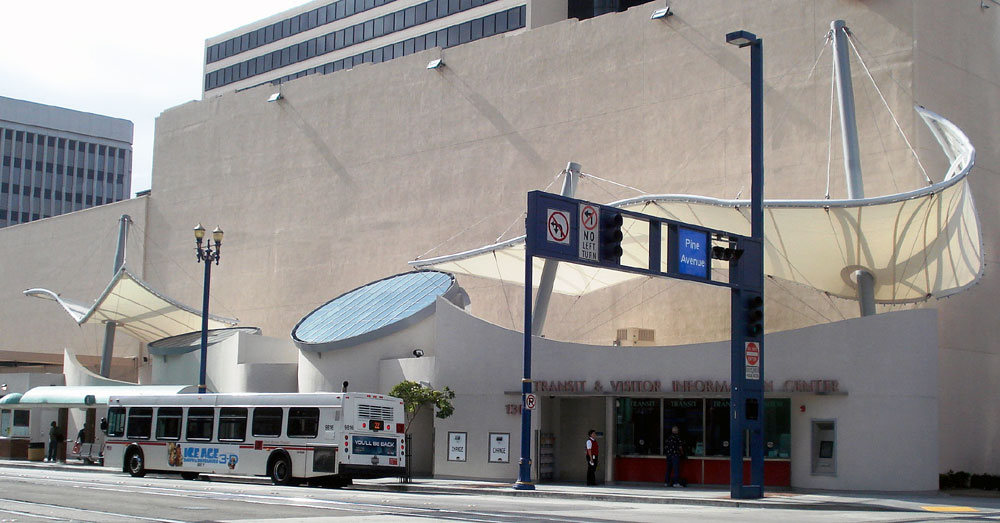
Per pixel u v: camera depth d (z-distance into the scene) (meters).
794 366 32.66
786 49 43.66
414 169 56.81
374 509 20.98
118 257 70.19
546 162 50.72
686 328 44.69
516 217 51.47
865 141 41.16
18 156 159.75
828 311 41.22
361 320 45.38
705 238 27.38
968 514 23.69
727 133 44.66
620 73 48.69
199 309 68.12
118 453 37.28
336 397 31.75
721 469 34.31
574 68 50.47
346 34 78.62
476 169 53.75
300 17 82.88
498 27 67.19
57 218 82.12
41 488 26.55
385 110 59.06
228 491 26.98
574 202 25.66
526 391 31.59
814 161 42.16
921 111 38.34
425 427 41.88
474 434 38.53
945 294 35.62
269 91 66.38
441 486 32.66
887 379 31.30
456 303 44.78
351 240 59.44
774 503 25.52
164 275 71.06
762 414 27.53
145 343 72.12
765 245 35.69
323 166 61.91
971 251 33.31
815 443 32.31
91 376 56.94
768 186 43.31
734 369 27.30
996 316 41.34
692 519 19.91
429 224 55.47
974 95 42.94
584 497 28.92
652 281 46.25
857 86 41.66
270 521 17.25
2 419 57.12
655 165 46.69
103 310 58.91
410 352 42.16
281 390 46.88
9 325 85.19
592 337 47.88
